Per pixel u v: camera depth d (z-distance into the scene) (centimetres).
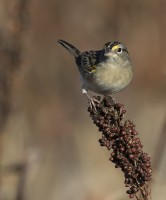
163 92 2011
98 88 1273
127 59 1268
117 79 1257
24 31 1315
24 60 1324
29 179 1346
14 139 1400
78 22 2008
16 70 1314
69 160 1772
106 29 2012
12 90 1317
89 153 1811
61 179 1712
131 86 2027
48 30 1967
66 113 1872
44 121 1802
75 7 2008
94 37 2006
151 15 2039
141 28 2027
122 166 973
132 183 964
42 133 1784
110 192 1723
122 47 1259
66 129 1827
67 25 1998
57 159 1739
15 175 1336
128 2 2020
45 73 1903
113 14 2019
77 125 1864
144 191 960
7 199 1329
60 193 1680
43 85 1877
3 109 1323
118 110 999
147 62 2042
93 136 1845
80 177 1750
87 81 1276
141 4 2022
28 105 1783
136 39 2022
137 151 971
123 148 973
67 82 1939
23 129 1418
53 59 1944
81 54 1346
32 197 1582
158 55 2039
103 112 1001
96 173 1778
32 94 1817
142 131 1905
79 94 1927
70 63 1958
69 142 1805
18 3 1309
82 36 2000
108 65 1246
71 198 1694
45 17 1967
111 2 2012
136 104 1994
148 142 1873
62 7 2005
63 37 1986
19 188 1289
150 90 2020
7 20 1319
